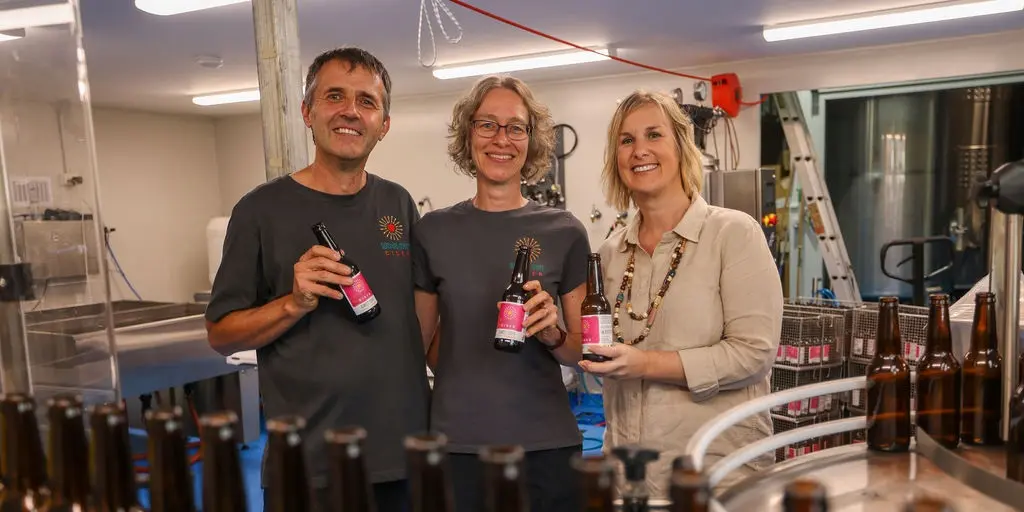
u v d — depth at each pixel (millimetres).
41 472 842
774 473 1042
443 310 1586
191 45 4020
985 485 925
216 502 740
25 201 1083
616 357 1437
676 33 4105
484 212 1617
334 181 1560
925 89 4715
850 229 5285
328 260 1378
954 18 3820
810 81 4902
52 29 1074
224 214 7574
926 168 4969
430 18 3557
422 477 631
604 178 1812
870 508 902
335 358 1491
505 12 3512
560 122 5828
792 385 3033
